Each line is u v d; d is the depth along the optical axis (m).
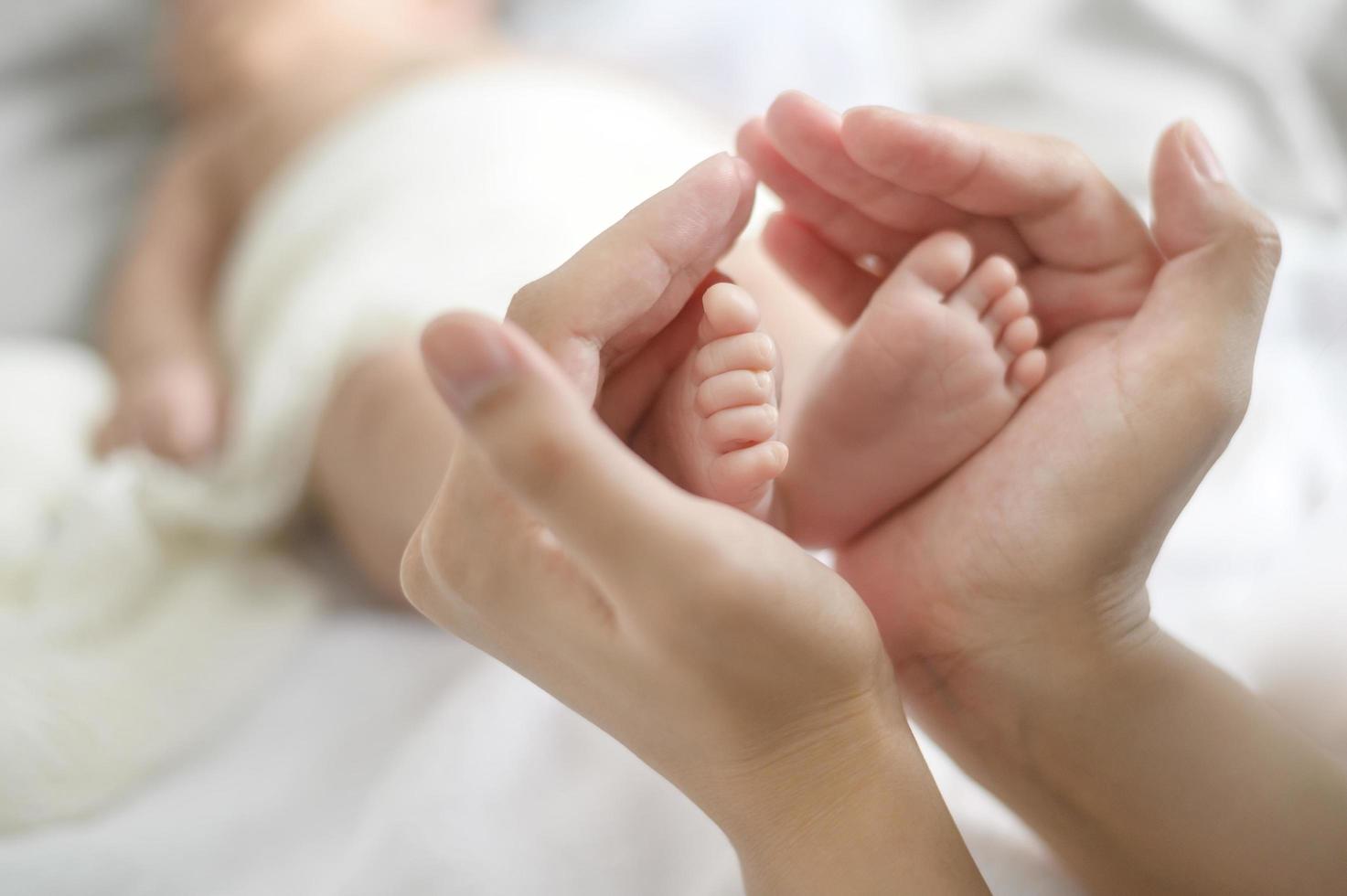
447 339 0.49
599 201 0.76
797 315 0.66
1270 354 0.75
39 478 0.76
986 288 0.56
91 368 0.92
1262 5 1.03
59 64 1.20
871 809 0.53
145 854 0.63
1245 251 0.56
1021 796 0.58
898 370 0.56
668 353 0.55
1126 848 0.57
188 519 0.74
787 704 0.52
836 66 1.04
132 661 0.69
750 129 0.58
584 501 0.50
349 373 0.72
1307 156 0.94
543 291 0.53
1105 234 0.57
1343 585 0.61
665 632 0.51
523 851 0.61
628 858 0.61
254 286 0.84
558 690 0.54
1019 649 0.56
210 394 0.82
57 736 0.65
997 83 1.06
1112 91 1.02
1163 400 0.55
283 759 0.66
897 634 0.58
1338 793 0.56
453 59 0.99
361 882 0.60
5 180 1.11
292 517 0.77
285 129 1.01
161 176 1.10
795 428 0.58
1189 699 0.56
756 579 0.51
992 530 0.56
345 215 0.80
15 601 0.71
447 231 0.75
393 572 0.73
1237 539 0.69
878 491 0.58
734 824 0.54
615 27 1.07
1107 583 0.56
